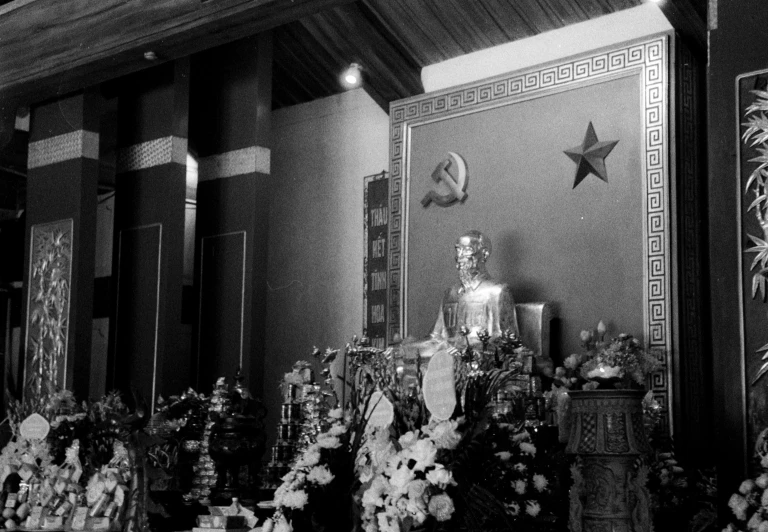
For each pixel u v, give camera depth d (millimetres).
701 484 6875
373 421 4996
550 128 9023
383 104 10539
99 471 7242
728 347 5383
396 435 5074
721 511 5250
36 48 9867
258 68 10273
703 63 8750
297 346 11398
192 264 12938
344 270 11133
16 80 10039
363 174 11125
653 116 8375
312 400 7133
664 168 8250
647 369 7465
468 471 4871
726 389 5352
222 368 10047
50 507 7410
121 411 6629
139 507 6227
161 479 7340
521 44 9555
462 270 8664
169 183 10086
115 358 10219
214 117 10562
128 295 10234
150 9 8891
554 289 8812
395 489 4617
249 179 10180
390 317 9914
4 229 13688
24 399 10422
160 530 6809
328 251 11305
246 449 6523
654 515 6234
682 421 7895
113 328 10289
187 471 7980
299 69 11070
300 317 11430
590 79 8805
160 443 6469
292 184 11711
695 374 8203
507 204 9219
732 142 5512
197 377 10219
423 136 9906
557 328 8727
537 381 7297
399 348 7934
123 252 10367
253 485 7199
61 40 9648
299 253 11547
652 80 8422
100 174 13109
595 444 4855
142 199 10312
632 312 8305
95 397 12969
